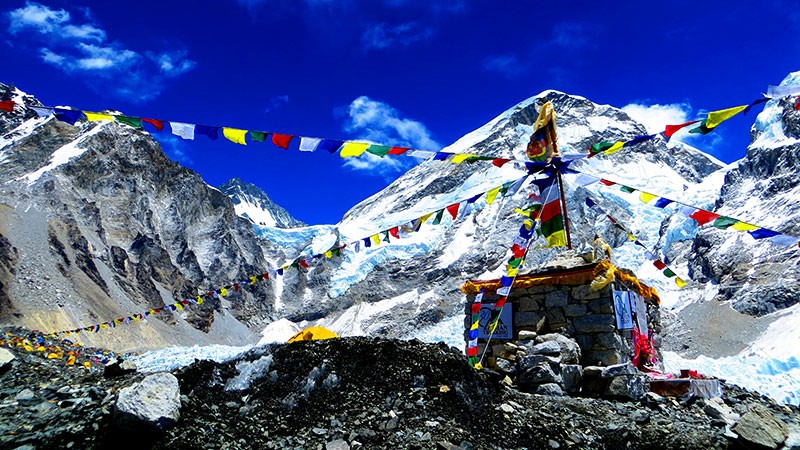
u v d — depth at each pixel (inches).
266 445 295.1
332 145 368.5
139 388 307.9
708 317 4598.9
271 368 371.6
